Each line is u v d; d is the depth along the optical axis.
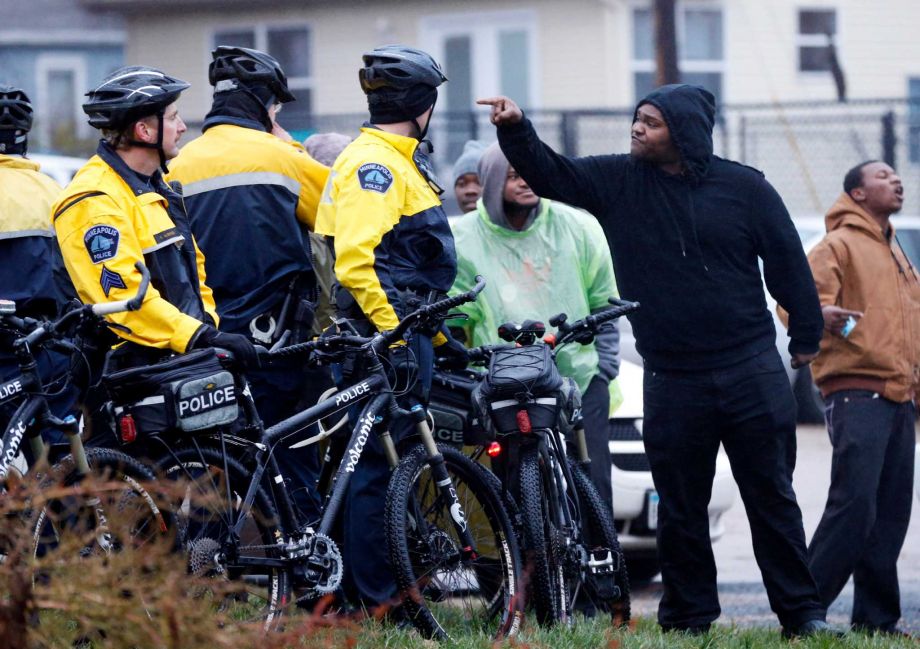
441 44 90.44
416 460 19.53
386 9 91.12
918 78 93.12
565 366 24.08
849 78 91.88
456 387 21.61
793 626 22.03
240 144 21.83
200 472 18.08
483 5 89.25
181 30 95.06
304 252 22.02
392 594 20.16
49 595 12.88
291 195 21.86
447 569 19.83
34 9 112.44
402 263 20.42
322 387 22.25
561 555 20.72
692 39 89.25
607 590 21.30
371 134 20.53
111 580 13.10
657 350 21.55
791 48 90.62
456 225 24.69
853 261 25.27
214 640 13.17
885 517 25.39
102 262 17.98
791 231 21.45
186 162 21.81
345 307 20.62
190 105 95.12
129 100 18.38
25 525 14.83
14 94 20.83
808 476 41.28
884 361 24.77
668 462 21.81
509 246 24.33
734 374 21.31
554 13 88.12
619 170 21.53
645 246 21.33
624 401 28.66
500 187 23.88
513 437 20.81
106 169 18.48
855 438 24.69
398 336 19.44
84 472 16.72
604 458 24.45
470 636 19.03
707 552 22.19
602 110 69.75
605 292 24.80
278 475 18.88
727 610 27.67
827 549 24.66
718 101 89.94
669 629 22.16
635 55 88.50
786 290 21.69
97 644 13.25
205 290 19.81
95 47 111.81
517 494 20.89
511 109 20.97
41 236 20.34
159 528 17.50
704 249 21.19
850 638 21.70
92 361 18.50
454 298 19.30
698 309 21.20
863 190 25.56
